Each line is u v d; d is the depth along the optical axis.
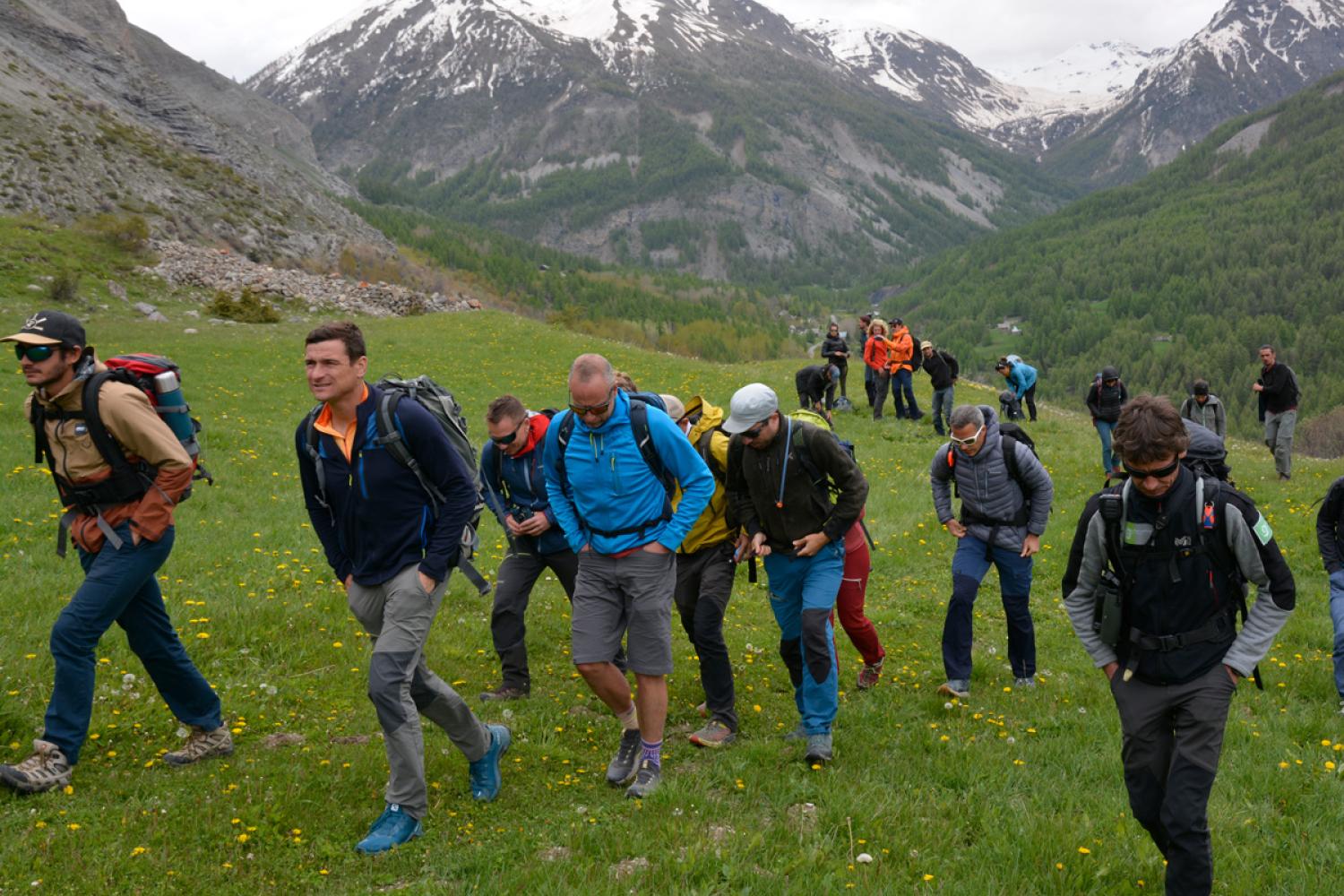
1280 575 4.20
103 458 5.09
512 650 7.49
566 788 5.79
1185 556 4.27
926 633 10.22
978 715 7.37
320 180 158.00
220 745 5.84
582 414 5.47
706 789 5.63
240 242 60.47
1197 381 17.12
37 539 10.69
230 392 23.81
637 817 5.18
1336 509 8.05
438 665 7.93
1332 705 8.12
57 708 5.21
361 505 4.92
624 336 157.25
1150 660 4.37
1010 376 25.27
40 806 4.96
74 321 5.05
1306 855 5.12
